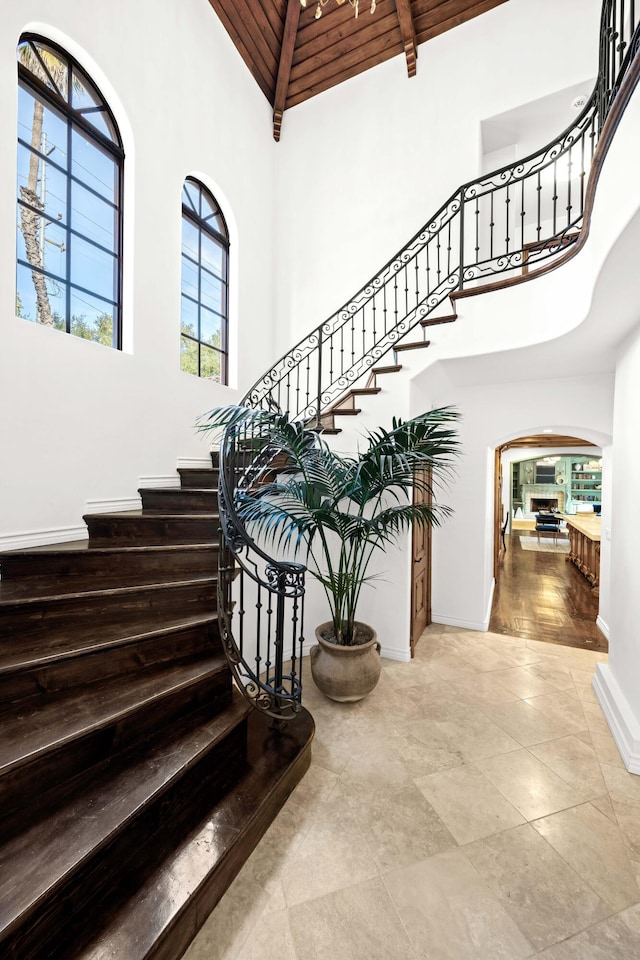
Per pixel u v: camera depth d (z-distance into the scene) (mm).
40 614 1799
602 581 4027
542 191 5203
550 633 3955
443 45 4449
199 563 2301
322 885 1458
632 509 2342
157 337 3314
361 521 2518
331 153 4996
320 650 2742
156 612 2010
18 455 2320
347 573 2691
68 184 2768
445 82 4441
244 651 2941
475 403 4090
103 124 3016
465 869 1523
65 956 1054
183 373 3592
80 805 1274
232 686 1973
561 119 4305
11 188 2264
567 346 2738
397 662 3295
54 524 2521
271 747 1952
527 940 1289
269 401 3838
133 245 3100
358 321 4773
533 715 2531
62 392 2572
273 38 4656
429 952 1255
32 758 1237
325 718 2480
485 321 2912
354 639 2762
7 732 1340
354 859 1560
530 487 14828
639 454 2236
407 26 4320
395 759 2123
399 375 3250
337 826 1708
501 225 5055
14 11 2293
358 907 1383
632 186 1404
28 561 2178
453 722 2451
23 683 1511
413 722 2449
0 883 1026
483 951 1257
